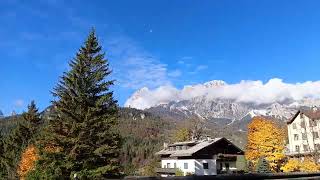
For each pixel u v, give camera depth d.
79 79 37.53
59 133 35.97
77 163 34.22
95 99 37.59
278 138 63.72
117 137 37.00
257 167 61.16
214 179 8.74
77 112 36.59
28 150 53.53
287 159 63.72
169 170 65.06
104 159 35.75
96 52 38.84
